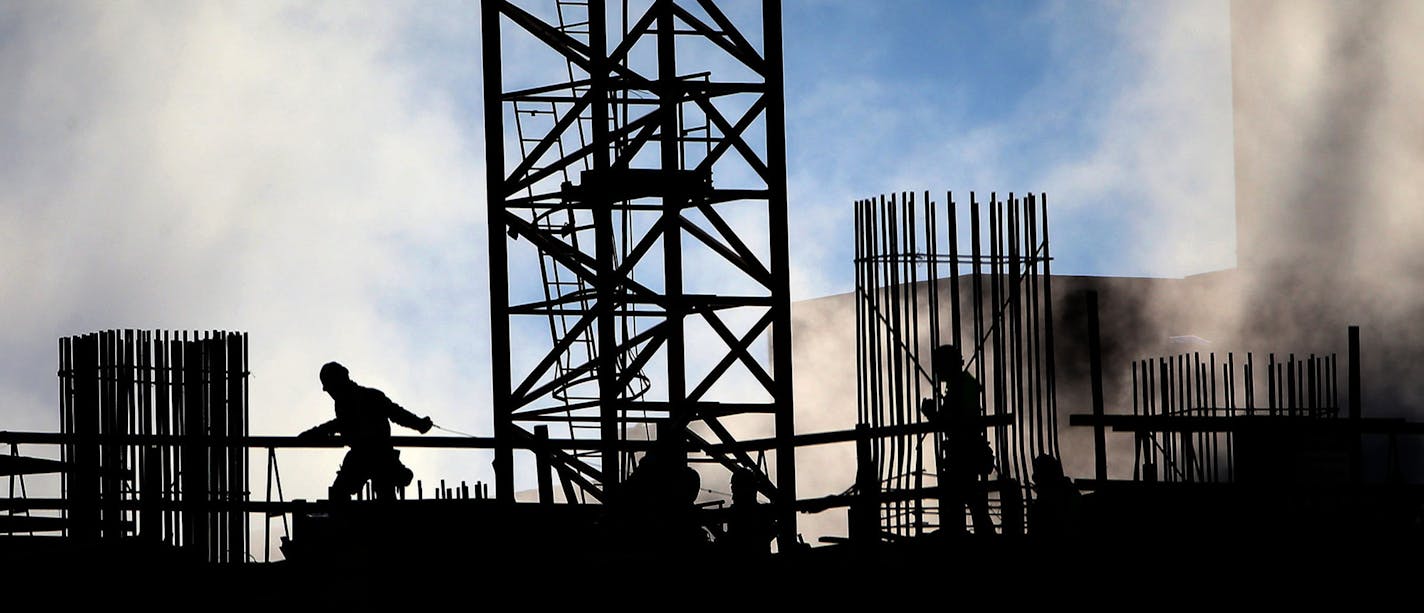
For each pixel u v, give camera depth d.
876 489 17.52
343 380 18.05
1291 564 15.33
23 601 15.32
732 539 16.45
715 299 21.81
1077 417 16.98
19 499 17.03
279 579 15.85
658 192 21.14
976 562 16.09
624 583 15.74
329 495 18.08
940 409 17.52
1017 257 17.52
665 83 21.47
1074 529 16.12
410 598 15.62
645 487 17.52
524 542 15.84
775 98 21.92
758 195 22.05
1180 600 15.48
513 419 21.55
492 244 21.64
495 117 21.64
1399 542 15.29
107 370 16.89
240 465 17.17
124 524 16.83
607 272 21.33
